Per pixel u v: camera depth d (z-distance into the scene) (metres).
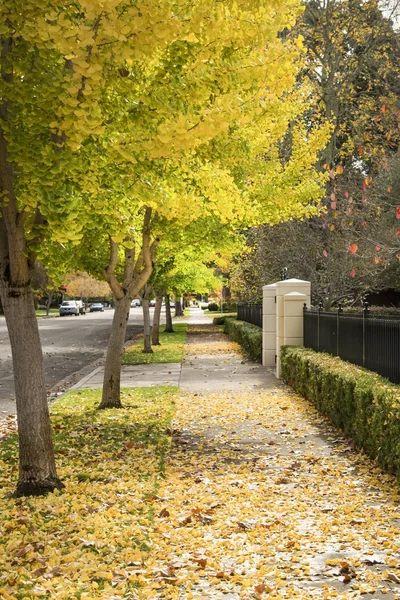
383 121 21.84
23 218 7.06
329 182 22.05
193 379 17.94
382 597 4.50
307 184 14.48
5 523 6.19
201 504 6.90
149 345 26.73
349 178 22.70
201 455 9.29
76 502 6.91
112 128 6.36
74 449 9.78
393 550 5.43
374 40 28.12
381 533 5.82
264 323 20.80
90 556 5.36
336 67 27.62
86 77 5.62
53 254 7.60
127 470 8.48
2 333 40.91
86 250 12.27
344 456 9.05
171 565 5.18
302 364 13.97
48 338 36.44
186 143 6.05
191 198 9.35
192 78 6.37
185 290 32.22
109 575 4.95
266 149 13.77
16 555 5.39
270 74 7.19
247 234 25.05
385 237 19.25
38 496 7.32
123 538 5.81
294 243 21.70
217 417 12.14
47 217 6.33
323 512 6.65
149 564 5.23
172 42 6.26
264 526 6.18
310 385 13.19
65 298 110.31
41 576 4.98
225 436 10.52
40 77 5.98
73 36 5.19
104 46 5.50
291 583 4.82
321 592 4.62
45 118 6.16
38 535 5.91
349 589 4.68
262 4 6.07
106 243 12.97
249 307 30.78
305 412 12.42
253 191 13.88
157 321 30.89
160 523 6.31
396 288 23.33
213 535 6.01
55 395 16.00
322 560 5.28
